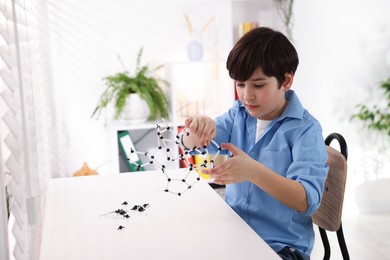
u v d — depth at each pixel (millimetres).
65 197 1330
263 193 1274
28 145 879
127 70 3064
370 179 3252
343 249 1399
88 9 2967
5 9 807
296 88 3061
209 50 3164
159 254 923
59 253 946
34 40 1351
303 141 1222
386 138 3238
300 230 1257
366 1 3117
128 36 3039
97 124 3070
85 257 922
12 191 865
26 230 882
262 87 1161
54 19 2932
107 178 1526
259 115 1240
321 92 3131
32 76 1141
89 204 1263
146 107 2955
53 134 3023
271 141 1304
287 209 1240
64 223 1121
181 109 3199
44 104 1862
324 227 1401
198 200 1270
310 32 3070
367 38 3148
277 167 1289
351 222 2797
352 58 3146
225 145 1062
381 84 3174
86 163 2881
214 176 1037
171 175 1540
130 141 2912
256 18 3201
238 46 1179
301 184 1101
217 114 3221
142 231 1053
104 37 3008
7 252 788
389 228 2691
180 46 3115
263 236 1245
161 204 1244
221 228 1058
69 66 2986
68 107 3020
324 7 3070
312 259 2305
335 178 1330
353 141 3221
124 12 3014
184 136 1339
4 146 979
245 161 1035
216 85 3221
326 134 3174
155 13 3053
